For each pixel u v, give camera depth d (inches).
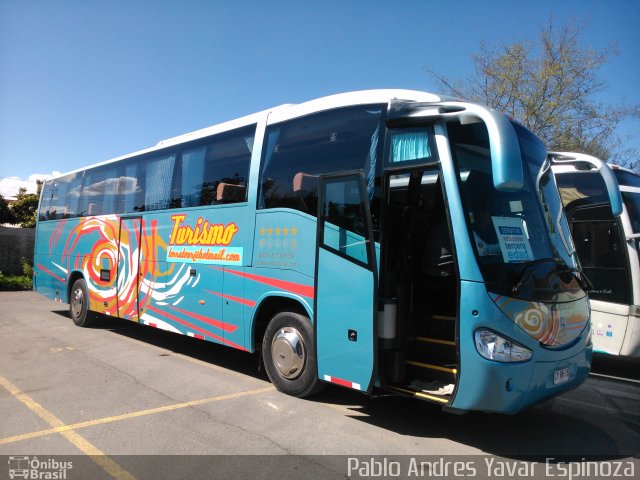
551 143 784.9
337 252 197.5
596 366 323.3
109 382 252.2
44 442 177.0
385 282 184.1
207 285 273.4
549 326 169.8
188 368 283.4
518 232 180.1
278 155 240.2
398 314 186.5
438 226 201.2
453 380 176.6
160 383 251.4
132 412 207.9
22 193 1235.9
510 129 154.4
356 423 197.6
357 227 190.5
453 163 171.6
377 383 183.5
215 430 188.7
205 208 281.1
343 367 193.3
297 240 221.3
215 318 266.7
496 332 158.7
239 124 270.8
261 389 241.9
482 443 180.7
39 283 489.1
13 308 542.3
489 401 158.1
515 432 192.5
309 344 218.8
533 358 162.2
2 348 331.9
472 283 161.5
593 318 292.5
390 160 188.5
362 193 189.6
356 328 188.2
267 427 192.1
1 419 198.8
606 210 294.4
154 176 333.4
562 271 183.2
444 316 192.5
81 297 415.8
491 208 177.2
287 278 224.1
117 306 360.8
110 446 173.8
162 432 186.4
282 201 232.2
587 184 305.0
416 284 201.5
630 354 278.1
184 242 295.3
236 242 255.8
